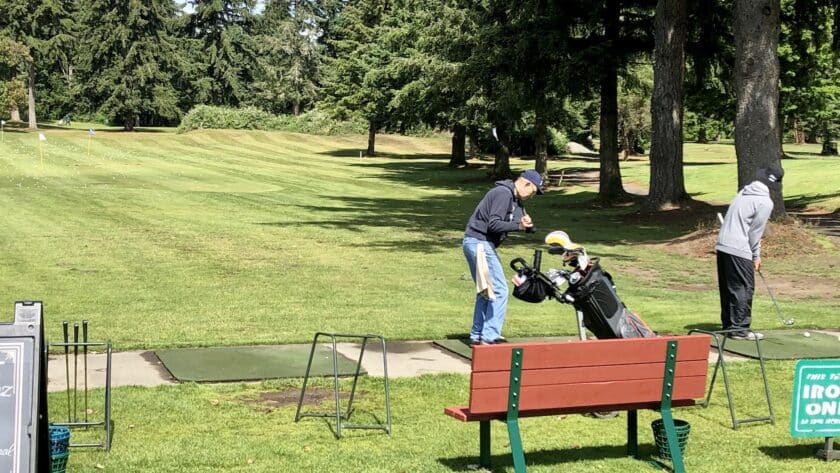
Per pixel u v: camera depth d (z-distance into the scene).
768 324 11.05
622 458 5.97
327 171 49.34
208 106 74.44
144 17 72.62
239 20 83.62
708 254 19.31
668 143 27.36
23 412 4.04
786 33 39.00
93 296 12.40
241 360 8.38
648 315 11.45
